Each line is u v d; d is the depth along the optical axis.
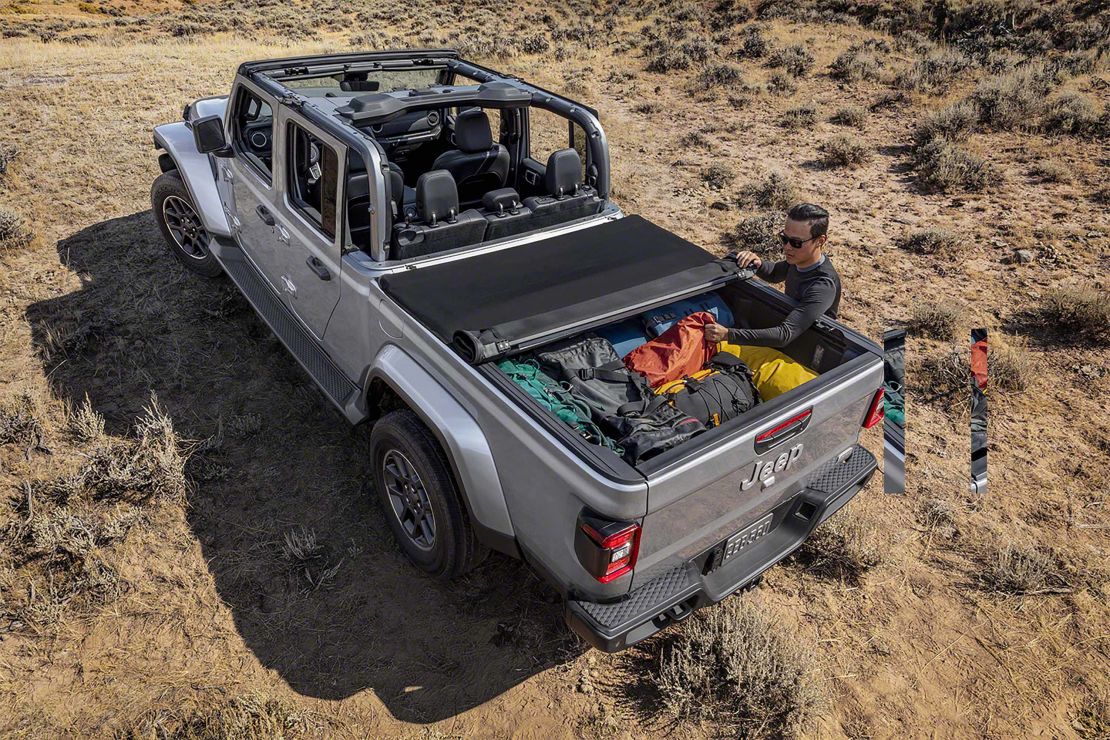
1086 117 11.57
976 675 3.62
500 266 4.00
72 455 4.59
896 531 4.43
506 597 3.92
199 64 14.48
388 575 4.01
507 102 4.50
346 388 4.43
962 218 8.74
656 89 14.81
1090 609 3.96
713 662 3.50
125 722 3.23
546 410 2.94
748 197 8.98
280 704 3.28
